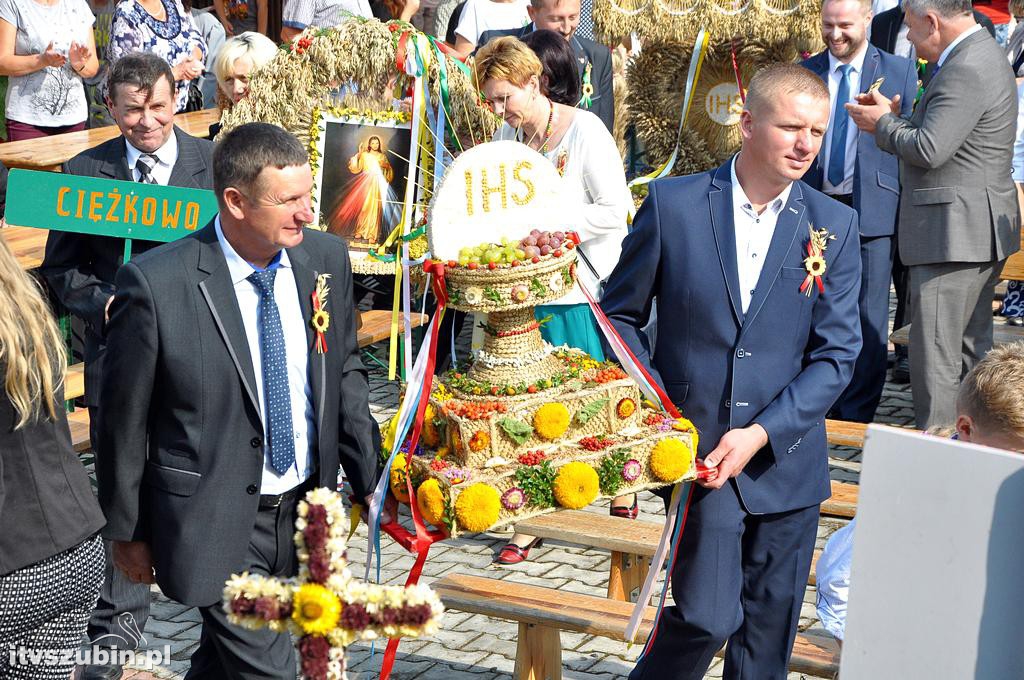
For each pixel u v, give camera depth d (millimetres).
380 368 8906
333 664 2537
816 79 3590
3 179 7332
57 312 6855
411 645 5258
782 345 3807
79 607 3414
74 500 3295
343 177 6379
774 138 3570
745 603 4012
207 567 3465
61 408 3291
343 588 2533
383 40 6168
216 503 3473
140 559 3629
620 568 5246
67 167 5070
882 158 7020
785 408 3732
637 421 3719
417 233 4863
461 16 9312
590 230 5234
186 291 3428
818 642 4332
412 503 3520
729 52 7941
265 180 3260
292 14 9867
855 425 6219
